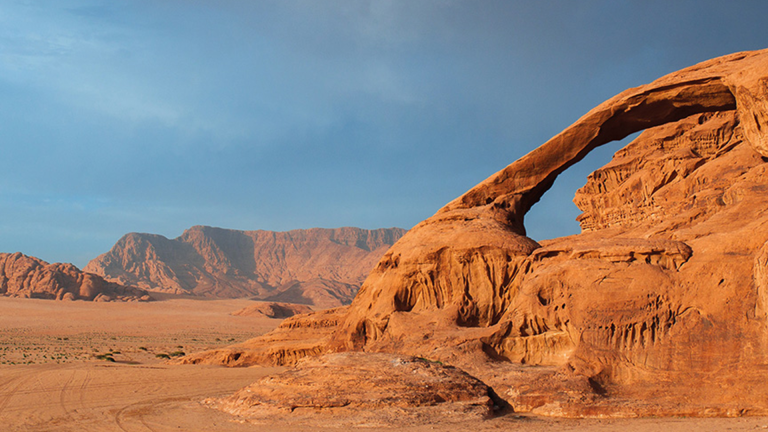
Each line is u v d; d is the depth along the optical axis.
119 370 32.16
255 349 38.66
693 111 24.86
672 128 36.62
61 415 19.00
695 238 20.30
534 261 24.27
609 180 38.59
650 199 31.56
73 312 127.62
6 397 22.88
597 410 16.53
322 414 16.72
